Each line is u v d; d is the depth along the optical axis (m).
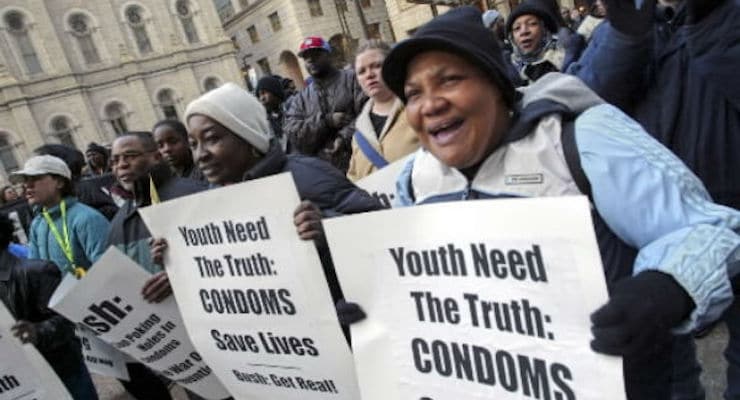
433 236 1.09
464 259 1.06
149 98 29.78
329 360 1.53
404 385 1.23
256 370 1.72
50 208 2.76
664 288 0.82
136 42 29.80
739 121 1.55
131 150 2.30
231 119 1.63
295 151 3.96
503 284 1.01
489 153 1.13
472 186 1.17
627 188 0.95
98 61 28.72
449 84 1.07
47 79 26.91
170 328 1.98
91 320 1.86
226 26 37.75
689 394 1.45
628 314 0.81
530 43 3.29
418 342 1.18
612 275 1.04
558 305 0.94
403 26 25.28
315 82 3.74
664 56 1.71
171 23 30.61
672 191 0.93
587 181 0.99
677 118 1.67
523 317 1.00
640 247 0.99
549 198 0.91
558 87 1.07
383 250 1.19
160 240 1.80
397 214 1.14
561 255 0.92
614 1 1.68
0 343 2.01
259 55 36.47
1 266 2.30
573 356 0.94
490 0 17.67
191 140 1.72
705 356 2.32
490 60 1.03
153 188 2.28
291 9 32.12
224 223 1.58
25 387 2.05
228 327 1.71
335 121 3.58
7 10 26.17
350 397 1.54
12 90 25.91
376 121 2.74
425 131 1.15
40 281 2.26
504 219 0.98
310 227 1.42
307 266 1.46
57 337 2.28
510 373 1.04
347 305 1.27
